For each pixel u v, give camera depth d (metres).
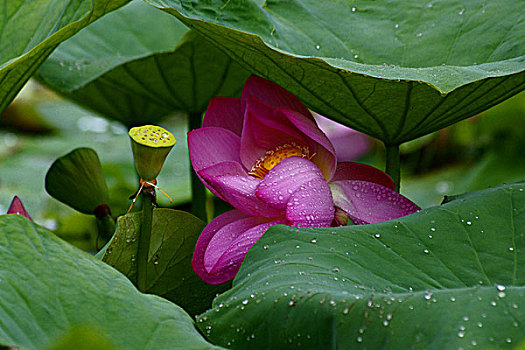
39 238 2.67
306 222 2.73
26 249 2.66
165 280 2.82
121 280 2.66
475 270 2.68
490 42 2.88
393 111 2.81
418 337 2.59
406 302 2.61
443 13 2.92
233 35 2.75
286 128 2.79
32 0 2.89
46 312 2.62
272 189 2.74
